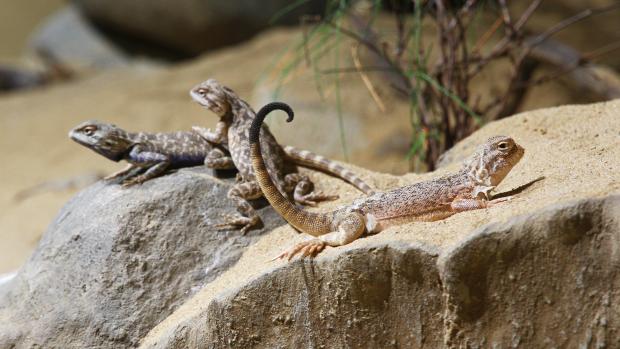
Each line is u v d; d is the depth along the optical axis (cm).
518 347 588
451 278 578
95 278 733
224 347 663
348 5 1141
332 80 1655
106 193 781
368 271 606
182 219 751
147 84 2386
